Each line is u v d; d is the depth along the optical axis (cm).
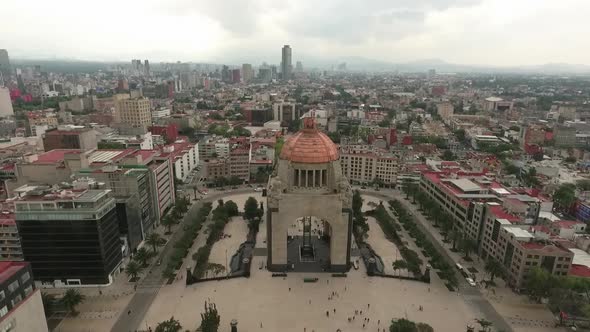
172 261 16138
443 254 18450
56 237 14488
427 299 14600
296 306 13975
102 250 14775
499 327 12975
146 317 13300
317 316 13412
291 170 16375
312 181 16462
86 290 14975
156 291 14925
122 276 16075
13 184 19525
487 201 19988
